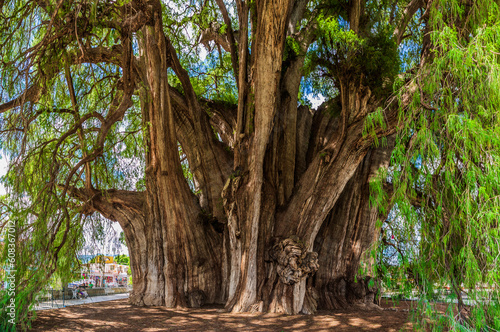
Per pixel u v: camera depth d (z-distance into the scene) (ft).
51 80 30.96
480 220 17.89
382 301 44.73
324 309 37.55
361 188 43.01
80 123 33.24
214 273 40.86
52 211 30.09
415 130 21.67
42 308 37.04
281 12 35.65
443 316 19.49
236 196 37.50
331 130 45.80
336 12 45.19
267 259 36.11
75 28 27.12
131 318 32.04
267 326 28.96
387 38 35.19
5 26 29.01
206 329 28.07
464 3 23.44
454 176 19.75
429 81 20.76
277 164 40.24
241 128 39.93
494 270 17.29
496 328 17.58
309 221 36.63
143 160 41.91
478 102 19.60
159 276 40.04
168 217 40.37
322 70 37.27
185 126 45.98
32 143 31.40
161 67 39.24
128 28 29.94
